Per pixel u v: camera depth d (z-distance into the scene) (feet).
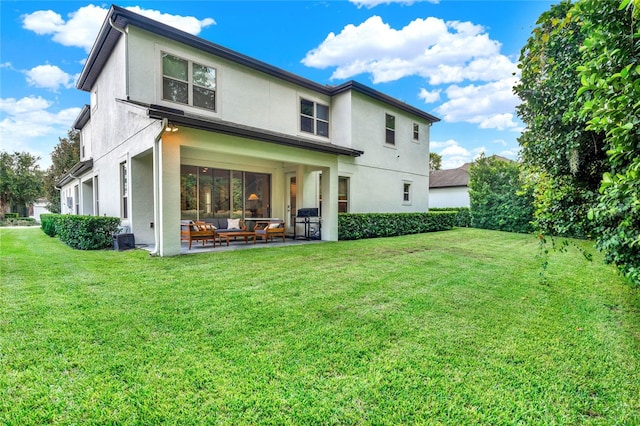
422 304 13.17
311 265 20.33
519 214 45.68
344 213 36.24
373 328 10.77
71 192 59.36
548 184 11.77
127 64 25.62
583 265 21.43
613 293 15.01
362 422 6.44
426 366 8.45
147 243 29.12
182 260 21.52
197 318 11.41
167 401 6.96
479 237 37.96
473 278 17.53
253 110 33.17
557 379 7.95
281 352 9.10
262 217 38.42
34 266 19.38
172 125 21.91
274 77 35.06
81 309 12.09
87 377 7.77
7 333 9.95
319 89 39.04
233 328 10.64
